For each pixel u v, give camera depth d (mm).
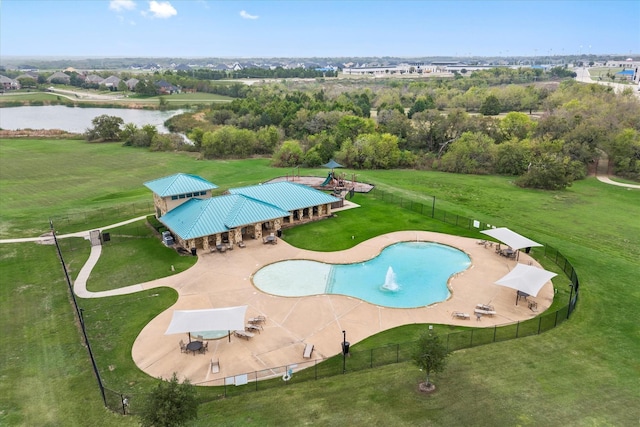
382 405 27406
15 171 102562
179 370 32344
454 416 26250
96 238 56594
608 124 110500
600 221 67188
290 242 56969
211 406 28031
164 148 131875
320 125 142500
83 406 28250
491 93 180750
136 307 41219
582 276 47156
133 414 27312
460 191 84188
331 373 31562
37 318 39594
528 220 67188
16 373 31891
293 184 68250
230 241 54812
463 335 36250
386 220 64938
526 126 118438
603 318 38844
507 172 101375
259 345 35281
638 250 55875
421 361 28266
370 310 40625
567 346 34375
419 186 87750
